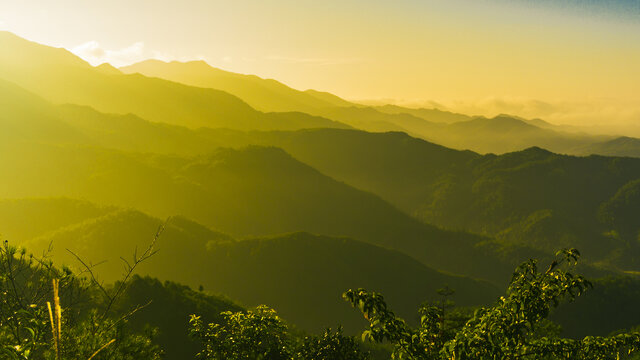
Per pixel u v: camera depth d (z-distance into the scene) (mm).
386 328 7422
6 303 6102
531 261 7434
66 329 6555
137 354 7113
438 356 7535
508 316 7051
